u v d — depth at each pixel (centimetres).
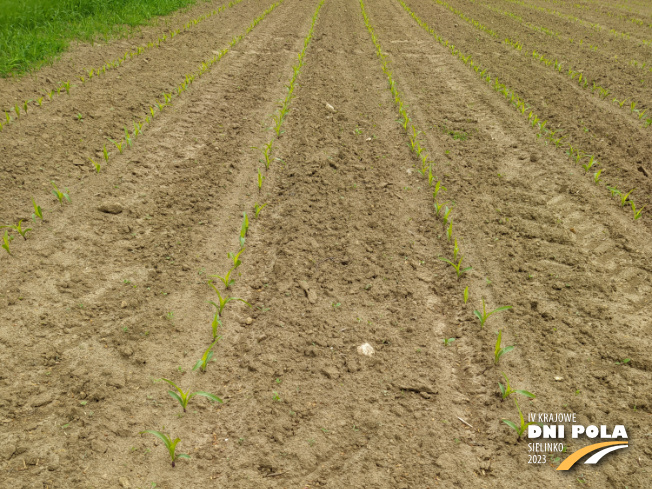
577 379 297
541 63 961
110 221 429
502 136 638
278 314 345
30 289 345
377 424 268
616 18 1556
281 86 778
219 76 797
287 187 508
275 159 559
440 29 1272
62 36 863
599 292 371
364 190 509
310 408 276
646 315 349
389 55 995
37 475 230
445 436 263
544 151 596
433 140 620
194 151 564
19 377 280
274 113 678
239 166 539
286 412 273
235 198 482
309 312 347
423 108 721
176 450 249
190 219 444
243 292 365
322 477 239
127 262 385
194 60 859
